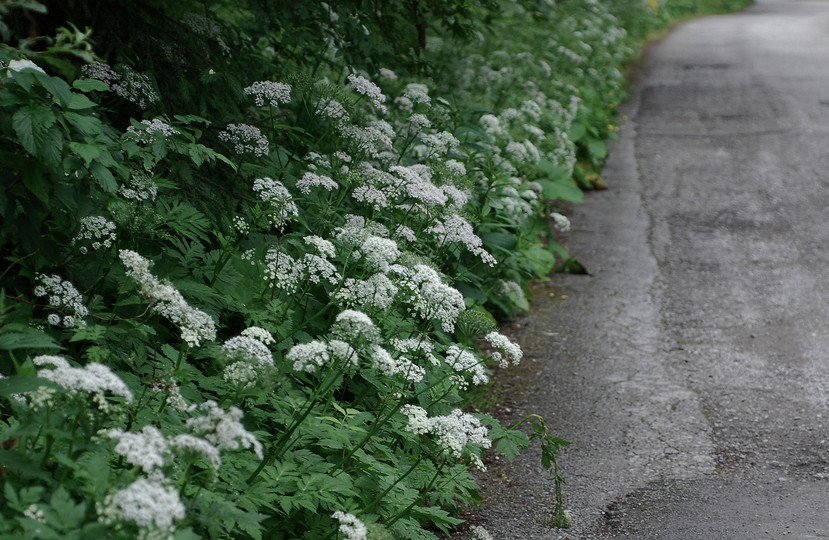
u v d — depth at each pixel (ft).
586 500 15.74
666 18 104.47
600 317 25.46
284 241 16.15
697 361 22.29
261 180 15.07
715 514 15.11
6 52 11.38
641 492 16.01
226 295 14.61
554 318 25.41
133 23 17.90
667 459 17.31
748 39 87.51
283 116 20.65
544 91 39.04
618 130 51.47
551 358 22.54
